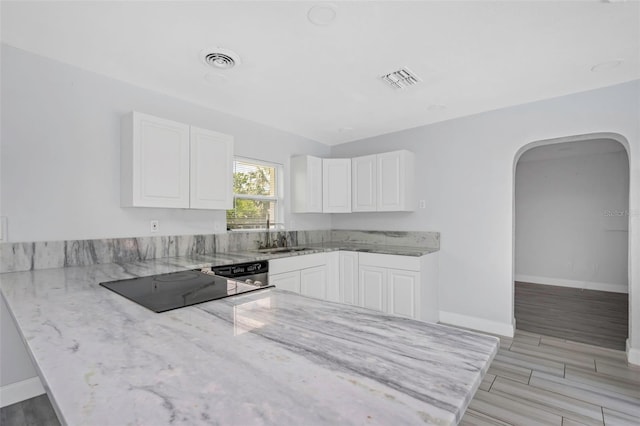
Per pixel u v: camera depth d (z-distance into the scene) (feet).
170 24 5.77
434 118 11.18
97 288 4.76
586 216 17.19
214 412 1.65
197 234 9.64
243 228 11.37
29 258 6.58
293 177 12.91
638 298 8.01
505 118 10.14
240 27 5.84
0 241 6.27
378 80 8.10
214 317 3.26
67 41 6.33
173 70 7.55
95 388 1.90
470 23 5.72
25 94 6.65
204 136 8.88
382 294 10.58
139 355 2.36
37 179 6.77
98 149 7.65
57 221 7.02
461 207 11.03
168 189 8.07
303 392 1.83
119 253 7.91
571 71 7.61
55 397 1.80
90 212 7.50
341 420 1.57
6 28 5.89
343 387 1.89
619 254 16.26
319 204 13.14
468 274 10.84
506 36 6.12
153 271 6.40
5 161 6.40
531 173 18.92
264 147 11.85
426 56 6.89
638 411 6.15
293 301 3.86
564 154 17.21
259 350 2.43
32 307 3.72
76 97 7.33
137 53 6.78
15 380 6.40
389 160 11.94
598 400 6.53
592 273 16.94
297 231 13.06
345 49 6.59
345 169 13.17
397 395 1.80
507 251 10.13
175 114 9.17
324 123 11.76
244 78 7.97
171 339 2.68
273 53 6.75
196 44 6.42
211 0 5.13
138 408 1.69
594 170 17.03
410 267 9.97
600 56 6.89
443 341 2.59
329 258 11.38
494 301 10.33
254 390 1.86
